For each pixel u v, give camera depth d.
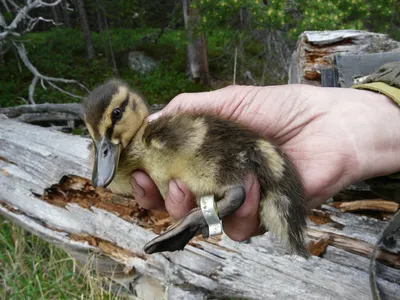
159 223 0.32
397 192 0.21
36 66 1.37
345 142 0.18
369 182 0.21
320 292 0.26
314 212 0.28
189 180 0.17
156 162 0.18
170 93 1.28
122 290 0.35
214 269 0.29
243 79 1.10
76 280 0.35
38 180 0.36
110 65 1.47
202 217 0.16
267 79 1.05
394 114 0.19
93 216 0.34
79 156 0.34
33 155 0.36
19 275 0.35
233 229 0.18
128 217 0.32
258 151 0.17
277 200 0.17
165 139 0.18
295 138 0.20
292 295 0.27
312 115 0.19
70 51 1.52
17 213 0.38
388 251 0.24
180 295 0.30
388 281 0.24
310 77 0.38
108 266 0.35
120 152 0.19
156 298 0.33
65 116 0.78
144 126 0.19
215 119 0.18
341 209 0.29
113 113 0.19
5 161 0.39
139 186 0.19
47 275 0.36
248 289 0.28
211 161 0.17
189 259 0.30
